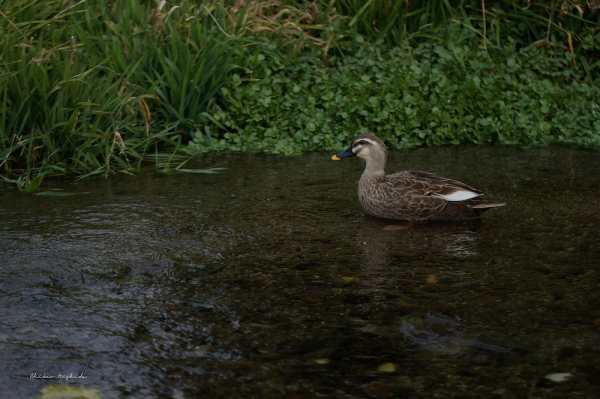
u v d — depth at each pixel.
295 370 4.03
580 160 8.94
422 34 10.75
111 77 8.70
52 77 8.45
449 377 3.95
